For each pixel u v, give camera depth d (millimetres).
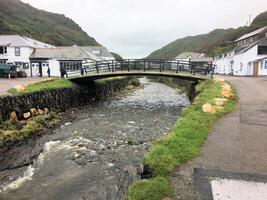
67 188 8539
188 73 26922
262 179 5531
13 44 46031
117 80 42219
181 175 5715
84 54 49375
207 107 11195
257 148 7246
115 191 8211
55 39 104062
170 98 34062
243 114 11156
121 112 23047
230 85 20547
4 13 99938
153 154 6402
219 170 5930
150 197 4863
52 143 13391
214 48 91875
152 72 27234
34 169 10156
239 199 4836
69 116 20984
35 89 20078
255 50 39594
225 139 7980
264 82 23844
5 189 8586
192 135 7949
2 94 16562
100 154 11602
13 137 13516
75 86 27156
